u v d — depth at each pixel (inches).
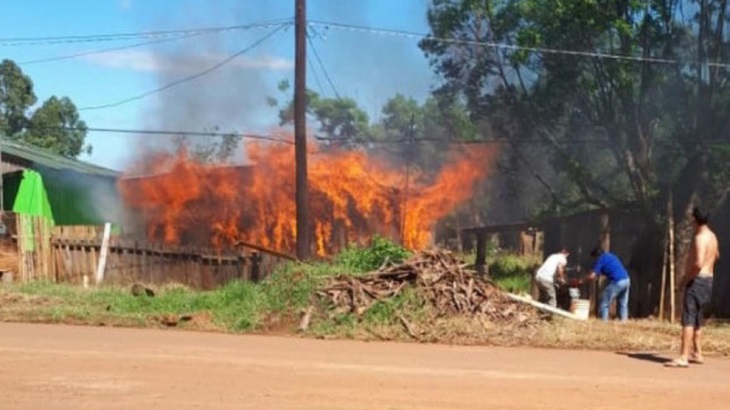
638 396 361.7
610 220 978.1
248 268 903.7
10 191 1117.7
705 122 911.0
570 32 895.1
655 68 908.0
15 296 653.3
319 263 641.0
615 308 865.5
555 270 727.1
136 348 454.6
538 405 339.3
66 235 946.1
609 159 1010.1
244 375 383.6
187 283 913.5
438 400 343.0
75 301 642.2
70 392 341.4
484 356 463.5
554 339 522.3
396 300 554.9
